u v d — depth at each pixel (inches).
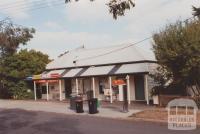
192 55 1155.3
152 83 1505.9
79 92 1795.0
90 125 919.0
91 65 1771.7
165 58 1210.0
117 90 1628.9
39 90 1999.3
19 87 2007.9
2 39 912.3
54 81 1831.9
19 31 943.7
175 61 1205.7
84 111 1238.9
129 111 1171.9
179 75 1230.3
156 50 1237.7
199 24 1187.3
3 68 1973.4
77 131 824.3
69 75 1780.3
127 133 770.2
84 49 1919.3
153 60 1599.4
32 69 1993.1
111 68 1652.3
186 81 1231.5
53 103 1601.9
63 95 1878.7
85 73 1718.8
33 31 979.3
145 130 804.6
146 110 1159.6
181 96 1213.1
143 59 1579.7
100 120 1021.2
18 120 1071.6
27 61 1989.4
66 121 1011.9
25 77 1996.8
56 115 1173.1
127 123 945.5
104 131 810.2
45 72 1957.4
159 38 1229.1
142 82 1588.3
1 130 892.6
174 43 1189.7
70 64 1878.7
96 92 1724.9
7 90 2052.2
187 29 1170.0
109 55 1745.8
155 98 1357.0
